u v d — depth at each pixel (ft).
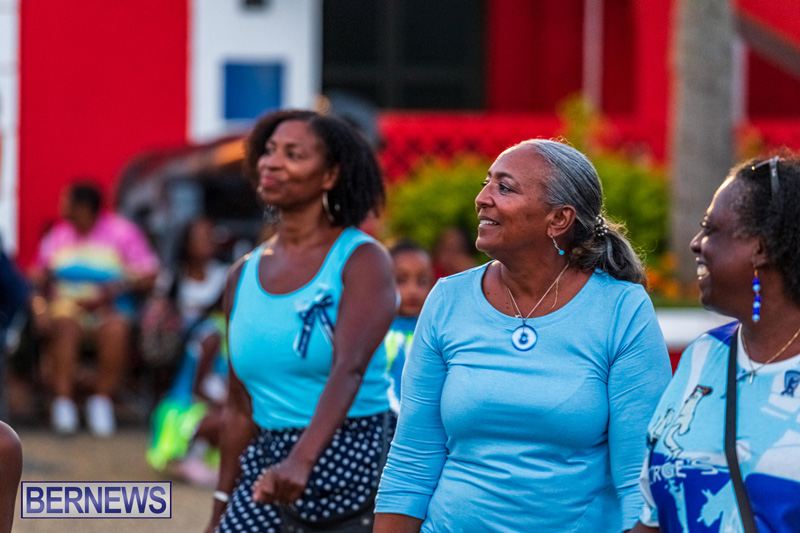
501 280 30.45
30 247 121.60
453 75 136.05
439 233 89.61
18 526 60.18
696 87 86.38
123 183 110.42
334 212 38.09
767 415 23.50
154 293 95.35
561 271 29.94
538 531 28.81
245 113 123.85
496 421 28.86
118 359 91.09
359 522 36.27
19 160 121.39
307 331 35.94
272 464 36.60
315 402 36.27
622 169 91.50
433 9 135.54
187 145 103.96
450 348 29.94
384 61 135.03
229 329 37.78
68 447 83.87
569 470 28.76
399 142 110.63
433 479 30.68
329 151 37.81
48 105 121.90
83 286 92.58
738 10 111.34
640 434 28.55
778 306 23.99
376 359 37.04
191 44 123.24
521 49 135.85
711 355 25.05
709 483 23.84
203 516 64.69
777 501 22.99
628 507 28.22
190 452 74.84
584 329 29.04
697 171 85.76
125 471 76.02
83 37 122.21
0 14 121.08
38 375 92.99
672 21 113.09
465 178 91.71
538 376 28.71
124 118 122.83
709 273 24.50
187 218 98.94
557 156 29.91
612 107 134.00
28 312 91.35
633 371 28.81
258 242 63.77
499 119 114.32
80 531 59.72
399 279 51.37
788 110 136.98
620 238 30.58
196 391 74.43
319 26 128.57
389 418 37.65
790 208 23.63
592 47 133.80
